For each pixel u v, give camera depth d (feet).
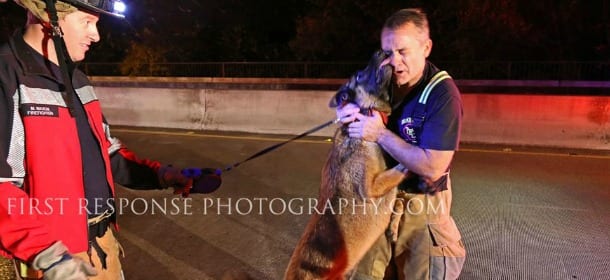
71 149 6.31
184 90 35.83
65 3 6.12
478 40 60.59
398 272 8.80
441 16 62.23
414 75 8.02
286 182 21.33
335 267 8.06
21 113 5.90
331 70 65.16
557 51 59.88
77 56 6.53
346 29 67.15
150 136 32.99
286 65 66.49
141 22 75.31
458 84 58.18
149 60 73.05
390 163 8.36
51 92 6.18
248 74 67.87
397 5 63.36
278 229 16.15
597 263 13.43
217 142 30.76
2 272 11.80
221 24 76.69
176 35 75.46
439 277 8.45
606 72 54.95
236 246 14.87
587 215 17.02
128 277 12.95
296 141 30.42
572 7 57.72
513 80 56.59
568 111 28.09
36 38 6.21
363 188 8.08
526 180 21.47
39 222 5.72
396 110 8.32
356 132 8.02
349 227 8.12
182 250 14.60
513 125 29.09
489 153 26.81
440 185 8.32
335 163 8.44
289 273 8.30
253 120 34.35
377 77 8.00
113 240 7.72
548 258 13.76
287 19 76.28
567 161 24.86
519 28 58.75
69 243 6.33
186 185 8.52
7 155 5.80
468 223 16.40
